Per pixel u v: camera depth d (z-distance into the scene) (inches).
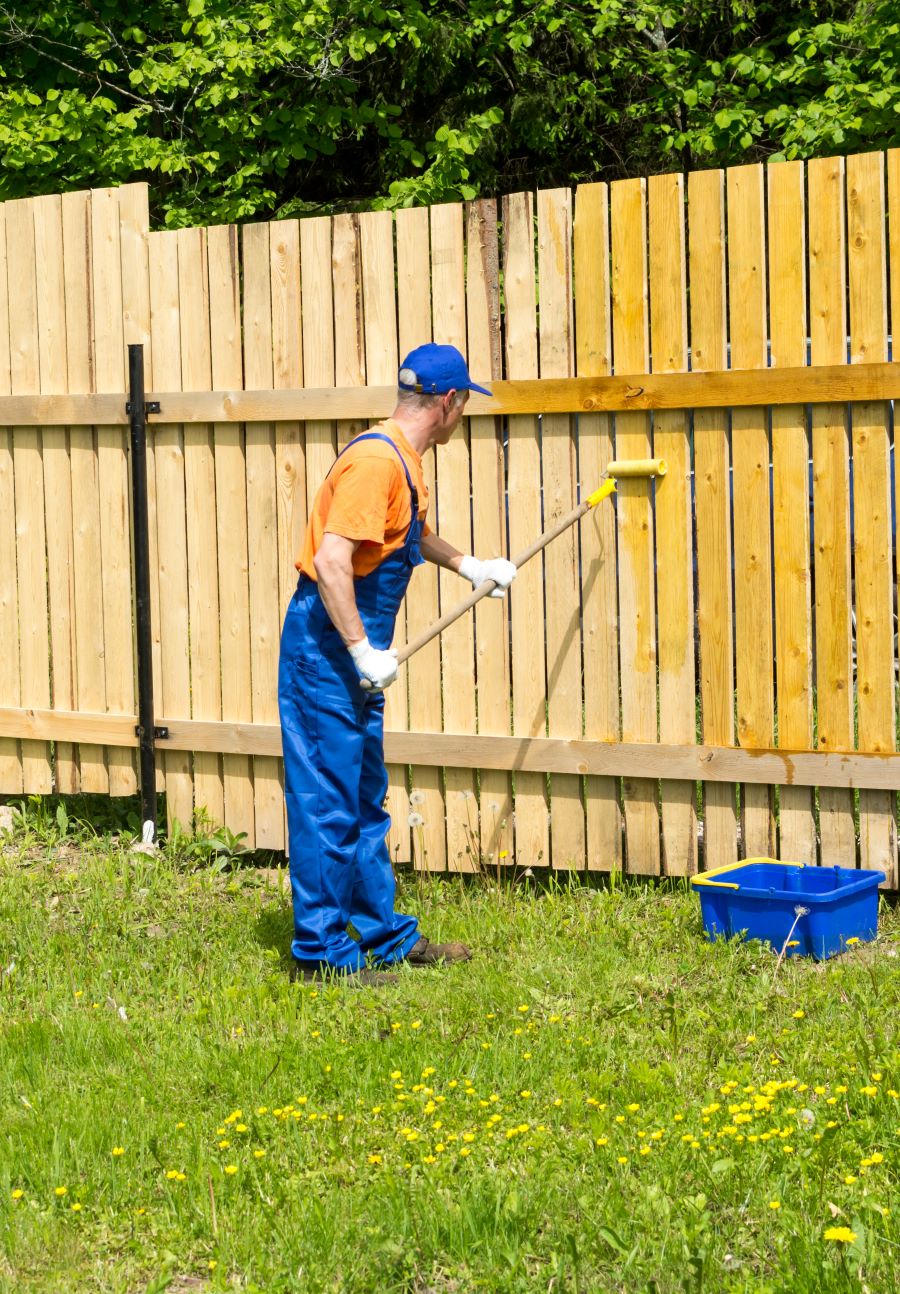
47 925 417.4
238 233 477.4
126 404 476.7
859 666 398.3
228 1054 307.9
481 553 438.0
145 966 378.6
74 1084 298.0
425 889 438.3
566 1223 229.1
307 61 804.6
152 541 482.0
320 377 453.1
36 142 786.2
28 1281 223.8
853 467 394.9
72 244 485.7
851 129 684.1
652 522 418.9
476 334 430.9
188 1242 234.5
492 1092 283.7
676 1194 236.4
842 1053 289.4
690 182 404.8
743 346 402.0
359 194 957.2
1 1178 253.0
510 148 914.7
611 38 884.6
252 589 468.8
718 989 337.4
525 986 344.2
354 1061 300.7
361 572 354.6
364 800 376.8
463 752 442.3
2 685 513.0
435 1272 223.3
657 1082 277.4
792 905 363.6
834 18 860.0
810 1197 229.9
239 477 467.5
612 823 430.9
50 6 840.3
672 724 421.1
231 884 453.1
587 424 422.3
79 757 504.7
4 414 496.1
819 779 402.0
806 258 402.9
